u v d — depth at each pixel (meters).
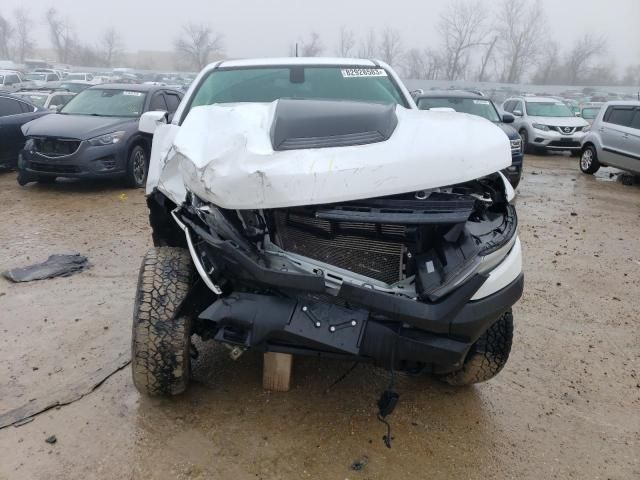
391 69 4.70
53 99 15.95
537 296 5.03
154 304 2.74
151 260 2.89
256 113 2.90
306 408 3.10
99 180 9.88
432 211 2.39
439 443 2.90
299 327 2.42
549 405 3.31
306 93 4.31
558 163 15.28
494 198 2.79
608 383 3.60
